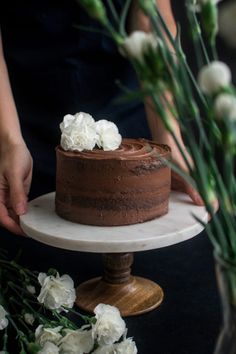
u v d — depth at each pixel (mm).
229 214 603
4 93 1198
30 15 1292
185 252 1216
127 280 1063
